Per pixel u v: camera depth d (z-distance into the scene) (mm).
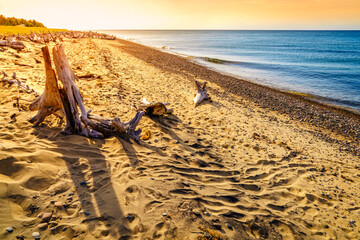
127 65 17406
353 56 39250
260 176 4969
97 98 7883
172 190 3623
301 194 4516
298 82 19234
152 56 28125
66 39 37812
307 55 40438
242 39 97188
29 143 4062
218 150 5910
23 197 2805
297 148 6973
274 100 13406
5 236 2256
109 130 5141
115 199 3166
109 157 4309
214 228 2973
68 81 4766
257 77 20859
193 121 7863
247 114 10055
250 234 3076
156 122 6969
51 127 5102
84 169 3750
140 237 2613
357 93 15969
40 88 7688
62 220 2662
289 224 3484
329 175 5512
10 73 8914
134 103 8188
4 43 15805
